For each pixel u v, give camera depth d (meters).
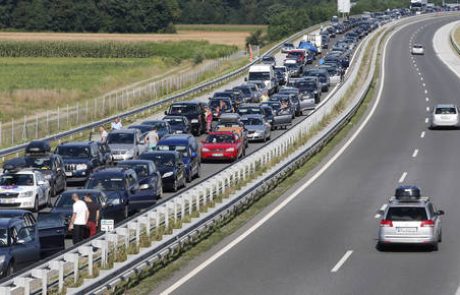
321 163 119.88
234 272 63.28
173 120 146.12
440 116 150.50
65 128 158.88
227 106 170.38
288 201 94.00
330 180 106.69
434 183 103.06
